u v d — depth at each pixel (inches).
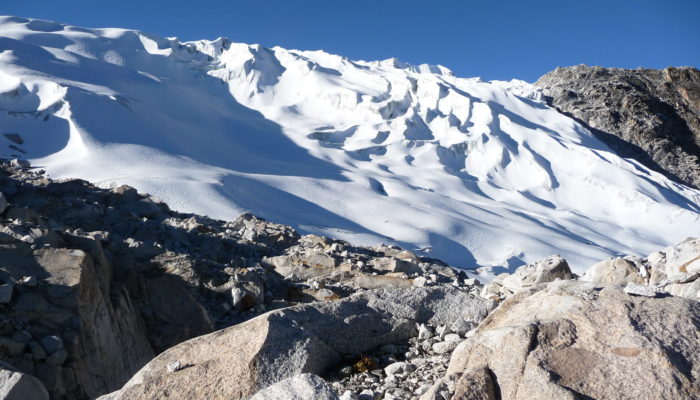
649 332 188.4
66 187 733.3
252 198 5260.8
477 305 303.6
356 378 238.8
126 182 4781.0
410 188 6712.6
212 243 659.4
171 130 6983.3
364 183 6589.6
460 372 196.4
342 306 276.1
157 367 227.0
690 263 366.0
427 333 281.0
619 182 7765.8
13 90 6274.6
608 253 5457.7
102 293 400.5
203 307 468.4
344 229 5103.3
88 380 336.8
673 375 170.1
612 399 166.7
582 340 189.9
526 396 172.9
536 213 7022.6
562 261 453.1
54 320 341.7
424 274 630.5
